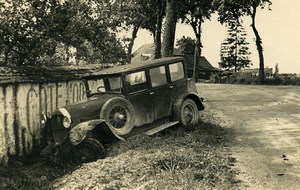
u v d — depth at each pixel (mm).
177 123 10328
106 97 9516
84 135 8234
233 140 9938
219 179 6785
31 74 10383
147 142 8945
